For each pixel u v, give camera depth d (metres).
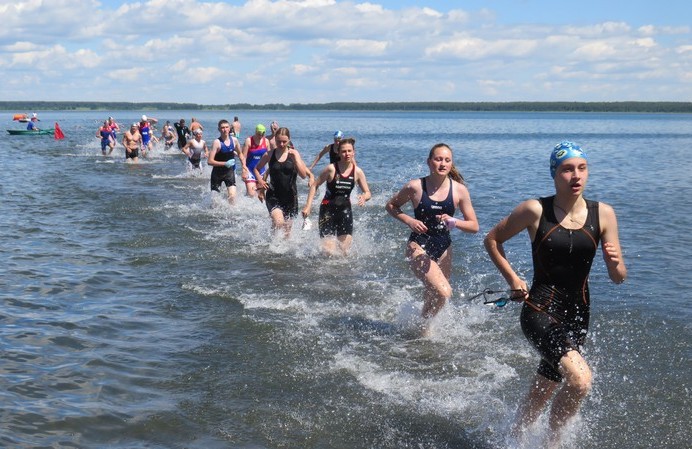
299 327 6.57
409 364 5.66
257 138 14.09
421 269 6.39
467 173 24.62
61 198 15.66
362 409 4.78
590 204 4.22
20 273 8.40
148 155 31.47
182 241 10.66
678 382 5.26
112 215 13.18
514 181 21.47
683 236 11.30
